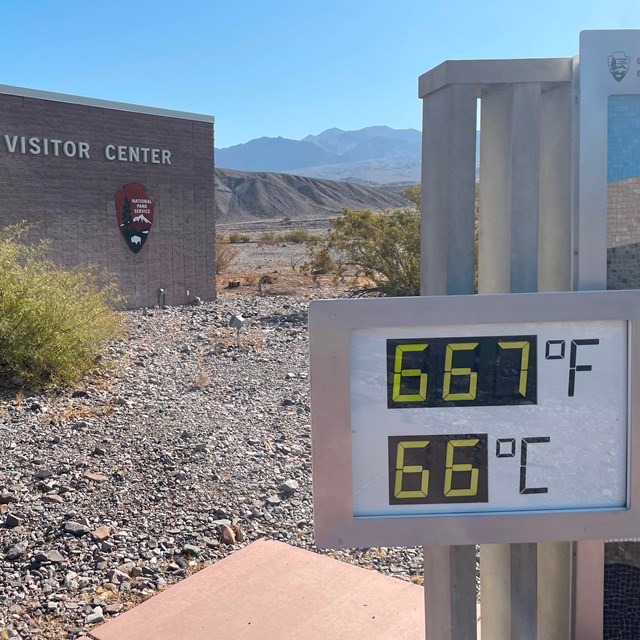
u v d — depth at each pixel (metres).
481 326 2.36
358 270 19.36
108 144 16.27
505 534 2.39
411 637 3.62
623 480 2.43
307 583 4.14
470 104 2.45
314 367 2.30
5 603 4.08
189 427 7.19
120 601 4.14
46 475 5.80
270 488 5.79
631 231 2.55
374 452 2.37
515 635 2.58
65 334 9.06
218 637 3.62
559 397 2.40
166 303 17.77
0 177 14.40
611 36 2.45
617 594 2.71
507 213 2.53
